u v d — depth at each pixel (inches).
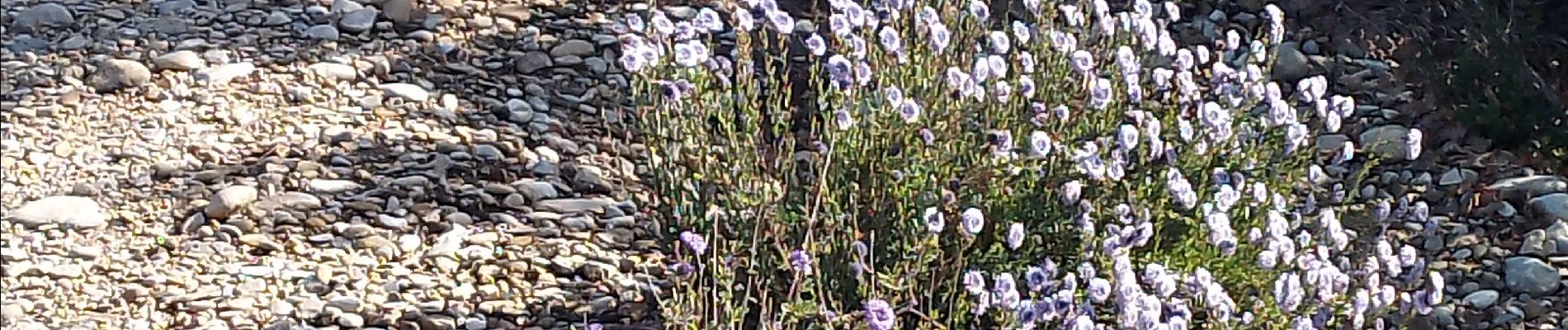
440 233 162.7
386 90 196.5
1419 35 209.2
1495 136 183.0
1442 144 185.9
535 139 186.2
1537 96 183.0
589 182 175.9
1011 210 130.9
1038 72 147.8
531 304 149.2
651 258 158.2
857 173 134.3
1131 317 109.1
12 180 173.5
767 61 153.1
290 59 203.9
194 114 189.2
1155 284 111.5
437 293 150.7
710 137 144.8
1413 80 202.8
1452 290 154.2
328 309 146.9
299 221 163.5
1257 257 127.5
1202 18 222.2
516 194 170.9
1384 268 137.6
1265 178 141.0
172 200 168.9
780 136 156.8
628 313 147.7
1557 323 147.7
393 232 162.6
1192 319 121.3
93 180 173.5
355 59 204.7
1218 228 119.6
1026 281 121.6
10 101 192.4
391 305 148.0
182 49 206.1
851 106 134.3
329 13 217.3
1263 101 162.9
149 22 214.7
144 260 156.3
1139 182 132.3
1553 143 179.6
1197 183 136.5
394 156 179.5
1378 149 183.2
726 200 136.3
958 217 129.4
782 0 221.6
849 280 128.9
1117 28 165.3
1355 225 165.3
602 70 205.6
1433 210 171.3
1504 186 172.6
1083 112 142.7
